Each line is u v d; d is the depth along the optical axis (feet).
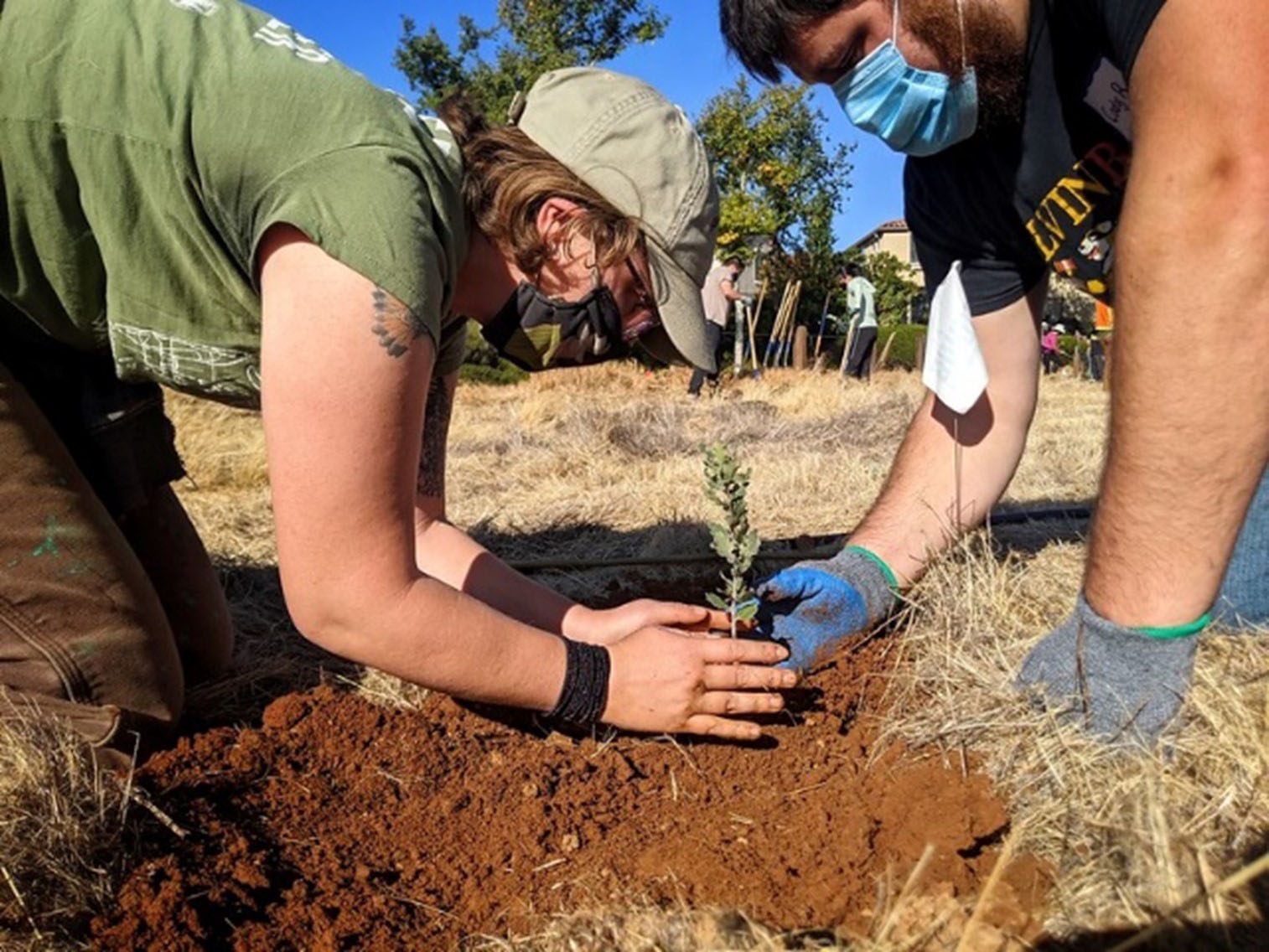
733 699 6.43
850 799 6.02
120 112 5.27
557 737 6.93
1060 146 7.02
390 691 7.94
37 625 6.24
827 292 86.12
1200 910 4.44
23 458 6.06
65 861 5.07
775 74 6.87
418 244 5.01
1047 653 6.27
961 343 7.84
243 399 6.45
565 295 5.89
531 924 5.25
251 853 5.59
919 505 8.54
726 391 41.45
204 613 7.97
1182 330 4.76
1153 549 5.32
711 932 4.88
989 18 6.25
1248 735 5.53
